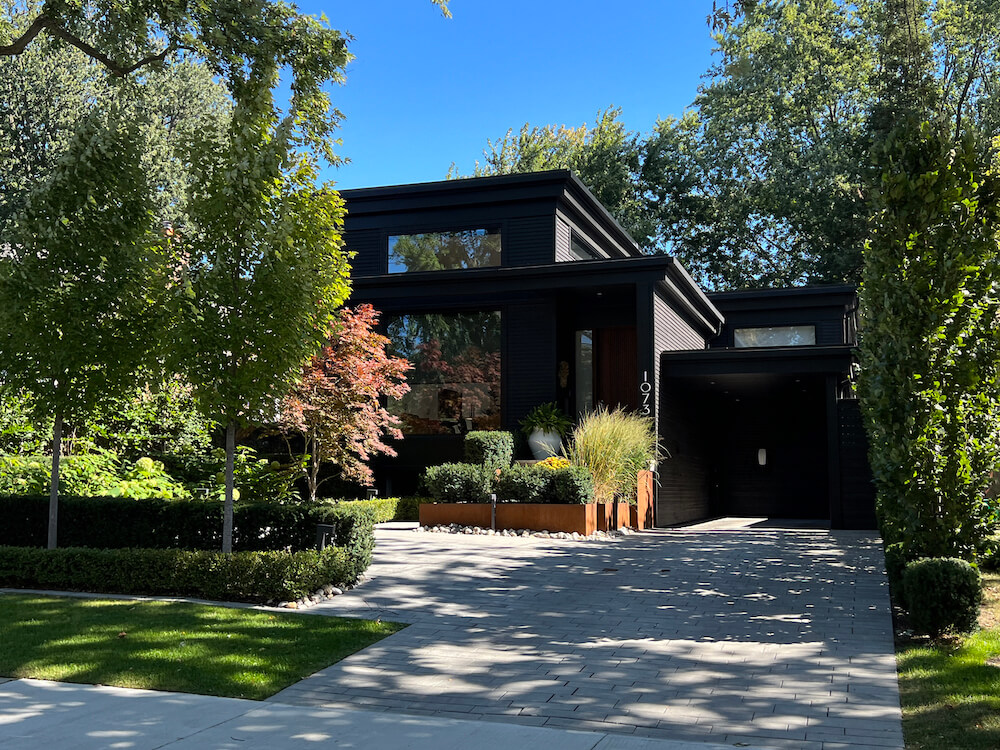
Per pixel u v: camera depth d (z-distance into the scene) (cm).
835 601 872
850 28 3347
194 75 3644
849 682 583
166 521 1036
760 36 3269
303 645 680
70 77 3072
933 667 607
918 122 833
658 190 3800
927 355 766
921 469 768
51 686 572
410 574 1027
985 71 2925
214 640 684
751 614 813
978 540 771
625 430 1598
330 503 1062
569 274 1753
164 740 467
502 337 1870
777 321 2553
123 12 1165
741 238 3712
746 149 3672
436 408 1909
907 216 800
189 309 888
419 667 632
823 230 3297
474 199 1953
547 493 1488
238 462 1495
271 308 896
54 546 983
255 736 475
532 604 863
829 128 3478
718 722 504
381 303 1950
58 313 949
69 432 1380
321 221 938
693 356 1859
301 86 1045
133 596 879
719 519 2345
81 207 972
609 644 701
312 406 1463
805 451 2484
